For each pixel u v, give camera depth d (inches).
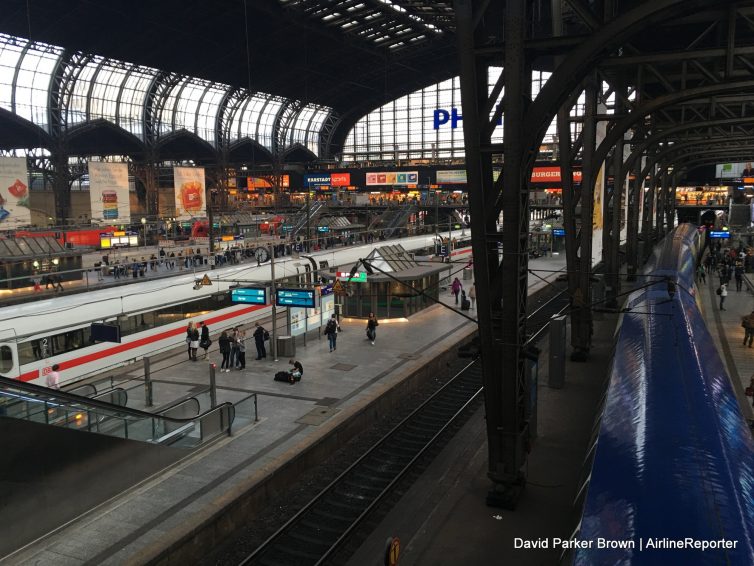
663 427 298.8
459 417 687.1
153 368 852.0
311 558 419.8
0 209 1322.6
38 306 780.0
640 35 957.8
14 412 401.7
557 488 466.6
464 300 1238.9
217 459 540.1
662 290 713.6
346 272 1128.2
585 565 209.2
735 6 576.7
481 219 416.2
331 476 551.5
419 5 1870.1
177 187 1825.8
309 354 912.9
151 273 1868.8
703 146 1865.2
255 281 1003.9
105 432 475.5
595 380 744.3
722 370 423.2
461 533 404.8
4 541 391.9
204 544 424.2
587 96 796.6
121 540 414.9
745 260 1694.1
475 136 402.6
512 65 386.6
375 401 699.4
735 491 239.9
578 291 824.9
